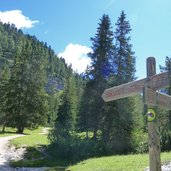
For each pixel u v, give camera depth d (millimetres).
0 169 31562
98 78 44625
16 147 42688
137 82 7277
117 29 47281
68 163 36719
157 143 6926
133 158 23062
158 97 7184
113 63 46094
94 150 39625
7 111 67562
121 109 41656
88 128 45219
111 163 21828
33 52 71750
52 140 42906
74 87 74375
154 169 6820
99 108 43219
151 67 7105
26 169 31469
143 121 43594
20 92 67812
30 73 69250
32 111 67625
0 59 198000
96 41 46531
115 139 40688
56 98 117688
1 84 74250
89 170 20344
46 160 37438
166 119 40656
